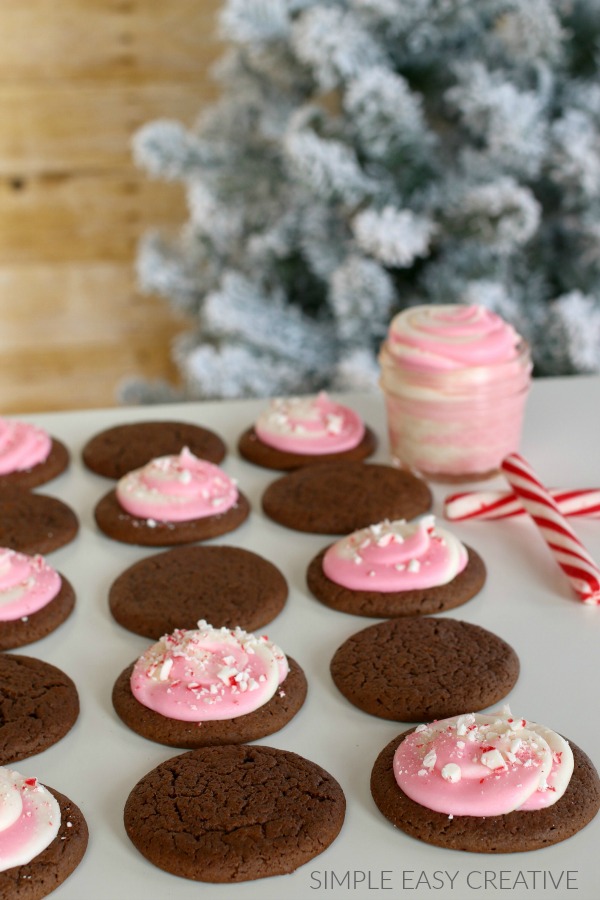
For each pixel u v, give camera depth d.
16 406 1.54
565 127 1.01
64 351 1.52
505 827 0.56
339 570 0.67
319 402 0.80
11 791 0.56
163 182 1.44
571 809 0.56
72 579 0.69
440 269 1.06
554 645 0.64
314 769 0.58
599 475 0.75
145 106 1.40
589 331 1.01
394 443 0.77
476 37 1.04
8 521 0.72
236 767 0.58
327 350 1.11
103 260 1.47
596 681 0.62
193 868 0.55
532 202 0.98
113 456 0.77
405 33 1.02
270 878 0.55
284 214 1.12
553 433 0.79
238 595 0.67
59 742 0.60
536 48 0.99
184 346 1.26
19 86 1.36
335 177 1.00
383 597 0.66
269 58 1.05
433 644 0.64
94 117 1.39
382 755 0.59
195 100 1.40
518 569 0.69
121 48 1.36
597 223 1.02
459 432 0.74
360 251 1.07
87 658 0.64
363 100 0.99
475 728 0.58
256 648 0.63
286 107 1.11
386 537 0.68
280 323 1.10
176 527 0.71
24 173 1.41
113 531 0.72
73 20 1.34
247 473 0.77
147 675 0.62
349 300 1.04
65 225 1.45
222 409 0.83
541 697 0.62
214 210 1.12
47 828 0.56
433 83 1.06
